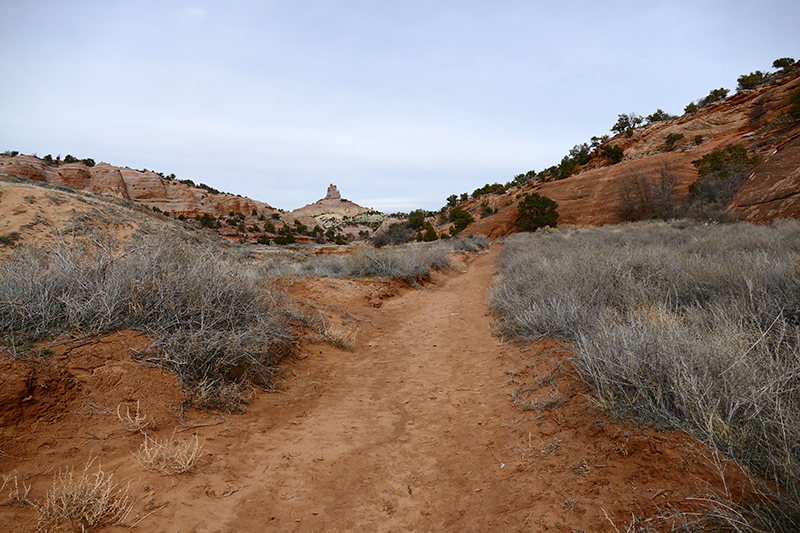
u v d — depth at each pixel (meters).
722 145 49.59
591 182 61.34
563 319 5.59
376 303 11.33
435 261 19.41
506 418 3.96
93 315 4.14
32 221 17.66
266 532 2.47
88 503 2.33
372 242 55.53
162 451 3.08
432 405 4.72
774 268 5.01
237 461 3.27
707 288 5.36
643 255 7.43
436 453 3.63
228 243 31.36
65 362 3.48
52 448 2.84
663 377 3.11
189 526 2.40
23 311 3.76
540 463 2.98
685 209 32.69
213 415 3.93
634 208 47.25
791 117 41.25
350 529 2.57
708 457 2.33
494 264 20.70
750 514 1.86
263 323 5.33
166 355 4.05
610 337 3.92
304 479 3.15
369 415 4.57
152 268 4.87
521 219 56.62
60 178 85.62
